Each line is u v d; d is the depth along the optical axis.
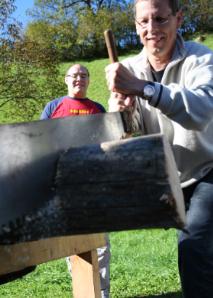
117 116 2.24
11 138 1.84
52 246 2.61
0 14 24.98
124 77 2.33
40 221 1.79
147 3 2.67
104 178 1.77
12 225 1.80
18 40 25.08
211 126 2.70
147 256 7.07
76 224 1.78
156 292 5.20
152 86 2.33
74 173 1.79
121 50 49.06
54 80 25.23
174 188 1.78
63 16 50.44
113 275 6.01
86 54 47.88
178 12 2.73
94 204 1.77
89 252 3.10
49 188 1.81
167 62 2.78
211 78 2.54
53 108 5.23
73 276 3.16
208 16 49.06
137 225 1.76
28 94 25.00
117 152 1.78
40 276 6.20
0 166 1.83
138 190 1.75
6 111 26.12
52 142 1.88
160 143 1.77
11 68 25.09
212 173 2.73
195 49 2.74
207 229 2.55
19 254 2.32
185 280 2.56
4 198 1.81
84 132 2.03
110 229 1.77
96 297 3.10
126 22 49.06
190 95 2.36
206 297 2.53
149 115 2.82
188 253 2.54
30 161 1.83
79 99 5.16
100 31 48.34
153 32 2.67
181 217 1.75
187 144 2.71
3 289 5.68
